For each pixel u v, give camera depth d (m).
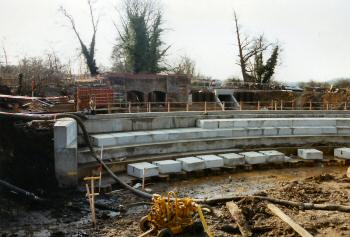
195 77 52.94
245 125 26.06
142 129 24.22
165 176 19.25
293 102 39.69
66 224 13.57
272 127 26.41
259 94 40.75
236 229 12.98
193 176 20.23
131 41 41.12
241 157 22.05
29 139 17.91
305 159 23.66
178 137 23.38
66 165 17.14
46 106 21.69
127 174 19.44
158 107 32.09
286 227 12.89
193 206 12.30
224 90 38.72
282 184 19.16
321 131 27.14
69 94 28.91
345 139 27.09
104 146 20.59
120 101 30.75
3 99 20.98
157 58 42.97
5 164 16.67
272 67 50.53
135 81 32.94
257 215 13.91
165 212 12.06
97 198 16.44
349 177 19.73
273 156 22.75
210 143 23.69
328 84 52.41
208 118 26.92
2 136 17.30
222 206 15.14
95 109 23.11
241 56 53.66
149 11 42.38
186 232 12.60
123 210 15.08
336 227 13.18
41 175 17.19
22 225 13.38
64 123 17.64
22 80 26.50
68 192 16.75
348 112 31.67
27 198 15.18
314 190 17.08
